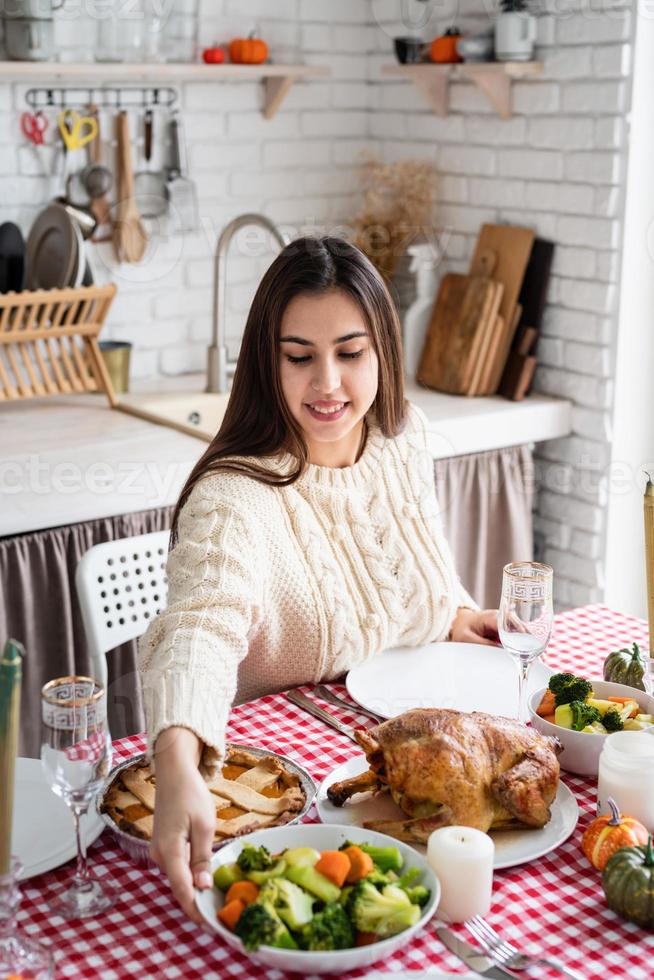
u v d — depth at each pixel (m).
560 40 2.84
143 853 1.17
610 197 2.80
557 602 3.18
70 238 2.79
